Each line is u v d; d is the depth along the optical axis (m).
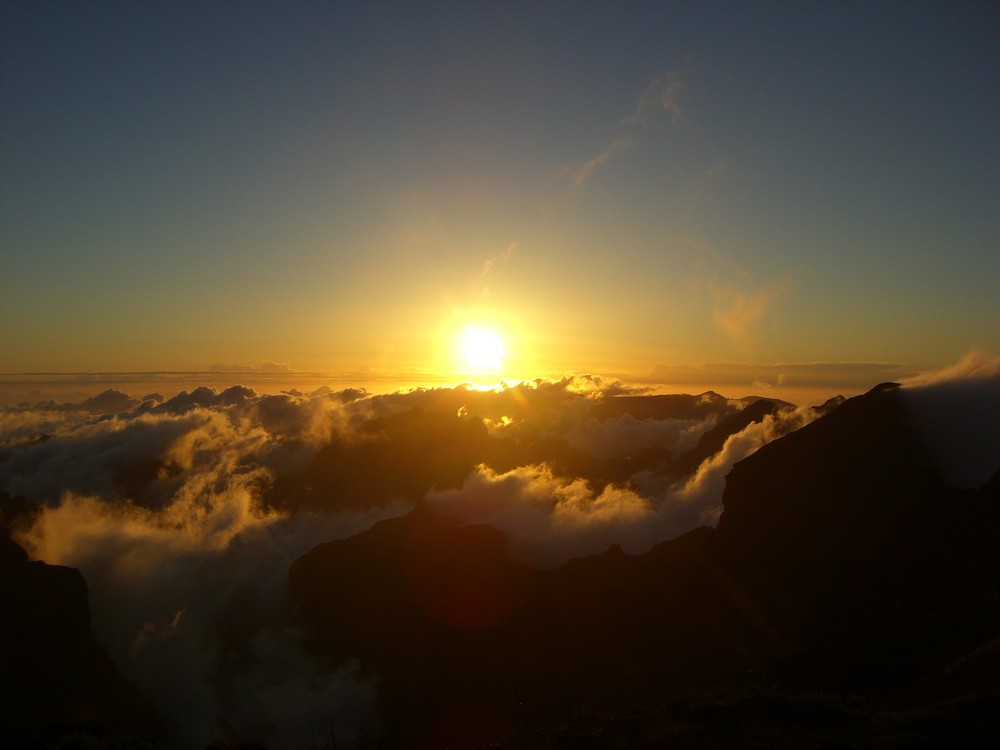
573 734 18.52
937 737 15.91
